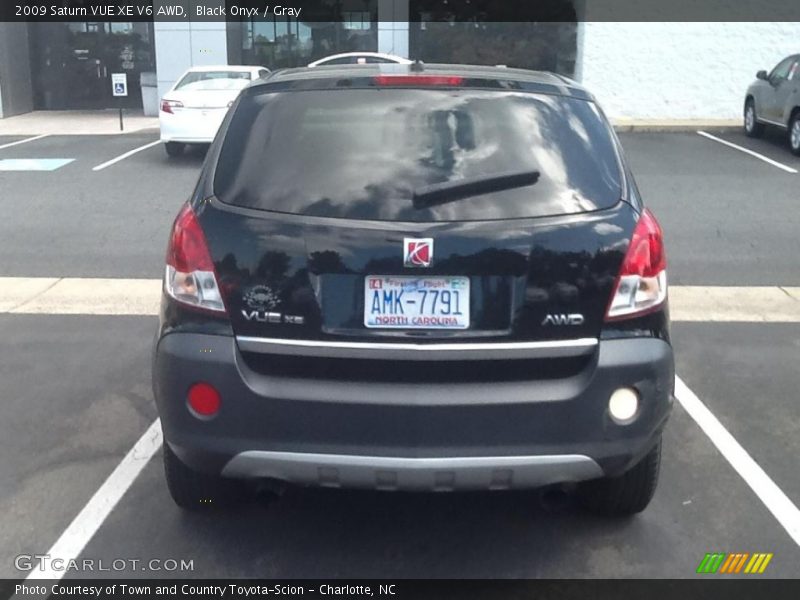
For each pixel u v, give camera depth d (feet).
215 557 12.65
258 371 11.09
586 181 11.50
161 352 11.37
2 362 20.12
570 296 10.95
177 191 41.22
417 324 10.86
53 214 36.37
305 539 13.10
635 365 11.03
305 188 11.32
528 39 69.31
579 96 12.51
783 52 66.03
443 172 11.34
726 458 15.62
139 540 13.06
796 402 18.08
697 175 45.80
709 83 67.00
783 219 35.94
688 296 25.53
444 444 10.80
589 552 12.78
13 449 15.88
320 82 12.40
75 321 23.13
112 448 15.94
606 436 11.03
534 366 10.97
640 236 11.31
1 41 73.15
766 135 60.39
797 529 13.39
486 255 10.81
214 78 50.98
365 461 10.85
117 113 77.15
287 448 10.95
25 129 65.72
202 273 11.15
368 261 10.80
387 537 13.15
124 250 30.63
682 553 12.76
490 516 13.73
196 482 13.05
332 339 10.89
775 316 23.84
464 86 12.26
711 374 19.60
